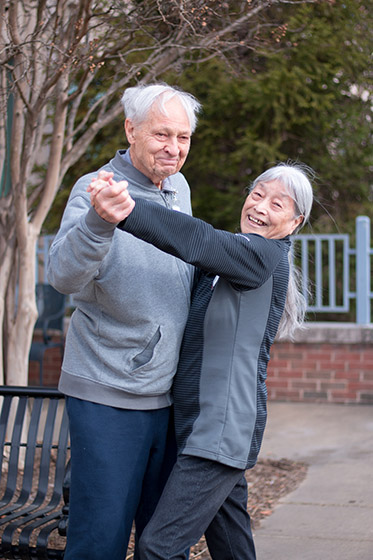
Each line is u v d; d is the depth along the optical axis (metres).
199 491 2.24
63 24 4.35
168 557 2.22
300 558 3.46
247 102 7.90
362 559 3.44
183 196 2.59
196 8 3.72
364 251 6.66
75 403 2.35
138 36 4.38
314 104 7.54
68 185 8.38
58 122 4.20
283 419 6.14
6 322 4.54
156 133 2.30
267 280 2.29
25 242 4.37
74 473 2.33
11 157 4.21
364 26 7.46
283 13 6.31
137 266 2.28
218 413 2.24
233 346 2.27
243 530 2.53
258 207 2.36
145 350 2.31
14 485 3.10
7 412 3.14
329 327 6.57
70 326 2.40
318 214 8.38
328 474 4.76
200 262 2.10
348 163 8.33
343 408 6.46
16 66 3.70
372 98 8.16
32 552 2.66
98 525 2.29
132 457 2.34
